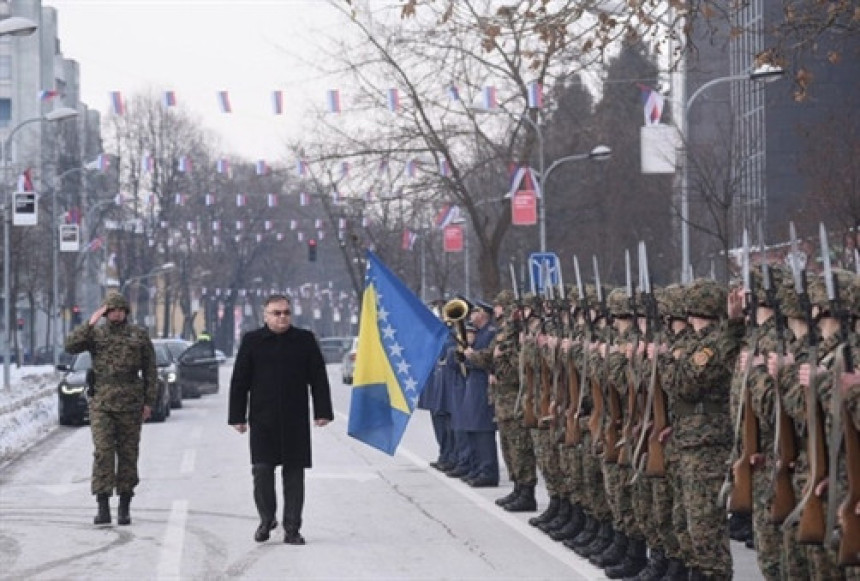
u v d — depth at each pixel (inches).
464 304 786.8
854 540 365.7
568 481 636.1
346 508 777.6
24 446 1241.4
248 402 668.7
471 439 882.1
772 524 414.0
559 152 2625.5
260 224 4242.1
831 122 1497.3
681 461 486.3
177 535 684.7
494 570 586.9
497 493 837.2
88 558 621.9
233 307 4638.3
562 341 627.8
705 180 1662.2
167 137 3944.4
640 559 564.4
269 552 634.2
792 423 398.6
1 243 2967.5
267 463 658.8
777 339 404.2
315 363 665.0
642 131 1549.0
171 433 1336.1
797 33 869.2
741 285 462.3
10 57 4138.8
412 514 751.1
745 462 426.9
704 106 2105.1
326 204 2908.5
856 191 1344.7
